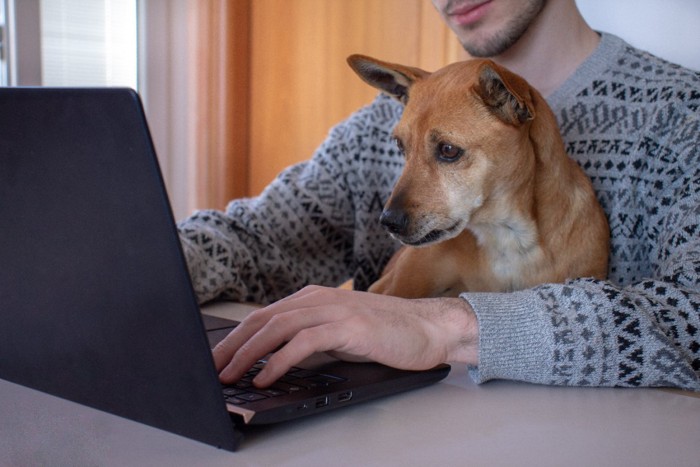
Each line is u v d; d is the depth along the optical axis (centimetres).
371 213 192
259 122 363
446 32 312
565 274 154
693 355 99
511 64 172
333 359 96
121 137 61
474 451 71
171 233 62
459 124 149
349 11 337
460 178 150
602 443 74
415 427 77
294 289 185
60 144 66
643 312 96
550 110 156
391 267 185
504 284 161
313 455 69
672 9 182
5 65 328
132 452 69
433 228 150
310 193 188
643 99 155
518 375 93
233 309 146
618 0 188
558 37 166
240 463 67
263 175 365
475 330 94
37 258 75
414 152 154
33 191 71
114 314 70
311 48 347
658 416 83
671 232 133
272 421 74
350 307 91
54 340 78
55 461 67
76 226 69
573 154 163
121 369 73
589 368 92
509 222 155
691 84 150
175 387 69
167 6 353
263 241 176
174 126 359
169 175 361
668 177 146
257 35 358
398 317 91
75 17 336
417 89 159
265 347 86
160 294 65
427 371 92
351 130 193
